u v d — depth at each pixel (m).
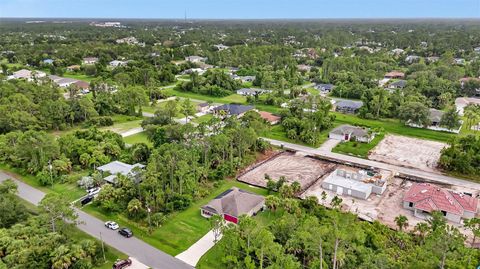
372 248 52.34
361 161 88.75
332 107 137.50
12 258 46.81
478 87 150.62
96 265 49.97
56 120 109.31
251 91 159.62
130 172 70.62
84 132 92.25
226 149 83.69
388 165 86.31
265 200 64.38
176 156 69.50
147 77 166.62
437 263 44.84
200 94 159.62
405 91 144.62
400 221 56.84
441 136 106.25
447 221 62.53
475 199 65.44
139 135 105.19
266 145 93.75
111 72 179.75
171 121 106.75
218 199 64.88
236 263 48.44
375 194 72.81
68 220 60.00
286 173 82.06
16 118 100.31
